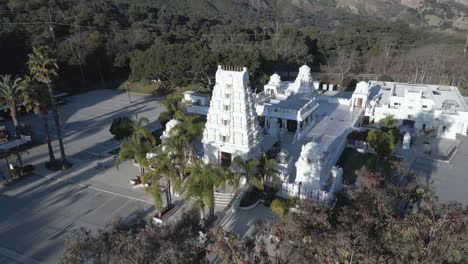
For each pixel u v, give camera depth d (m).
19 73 99.56
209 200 36.66
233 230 41.06
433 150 63.81
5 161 59.84
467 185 51.94
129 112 86.75
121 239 25.22
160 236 25.34
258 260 28.14
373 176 33.53
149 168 47.84
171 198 47.75
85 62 107.88
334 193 45.88
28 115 84.75
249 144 50.09
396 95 78.38
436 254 25.36
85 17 127.81
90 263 33.03
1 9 116.69
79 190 50.84
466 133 70.62
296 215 28.88
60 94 98.75
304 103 66.81
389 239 26.20
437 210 29.09
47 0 134.75
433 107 70.75
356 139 63.84
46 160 60.66
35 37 106.38
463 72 100.62
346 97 91.06
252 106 50.38
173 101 71.69
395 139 59.44
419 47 128.75
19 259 37.41
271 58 110.56
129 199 48.31
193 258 25.44
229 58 96.38
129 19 147.88
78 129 75.62
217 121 50.50
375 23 142.12
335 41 127.94
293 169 52.09
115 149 64.38
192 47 100.12
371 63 117.50
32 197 49.31
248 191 46.12
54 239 40.47
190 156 47.34
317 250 25.36
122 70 118.75
